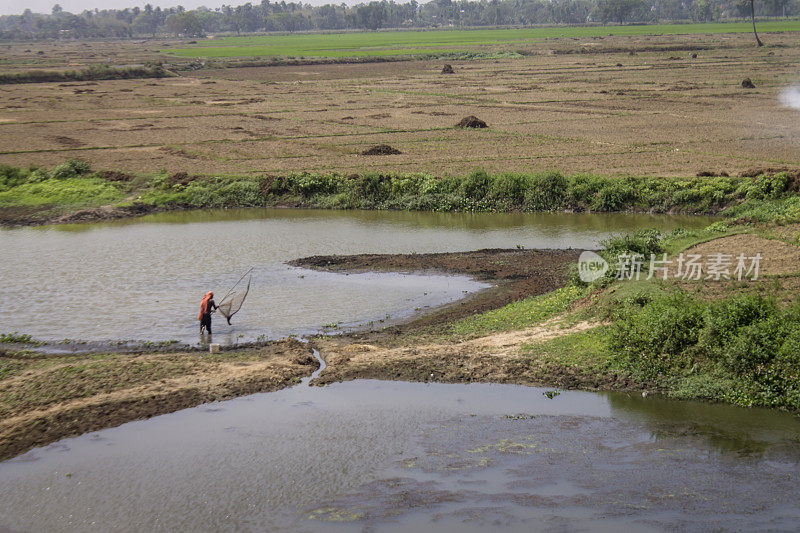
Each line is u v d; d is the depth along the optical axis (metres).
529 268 31.25
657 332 20.19
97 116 80.88
